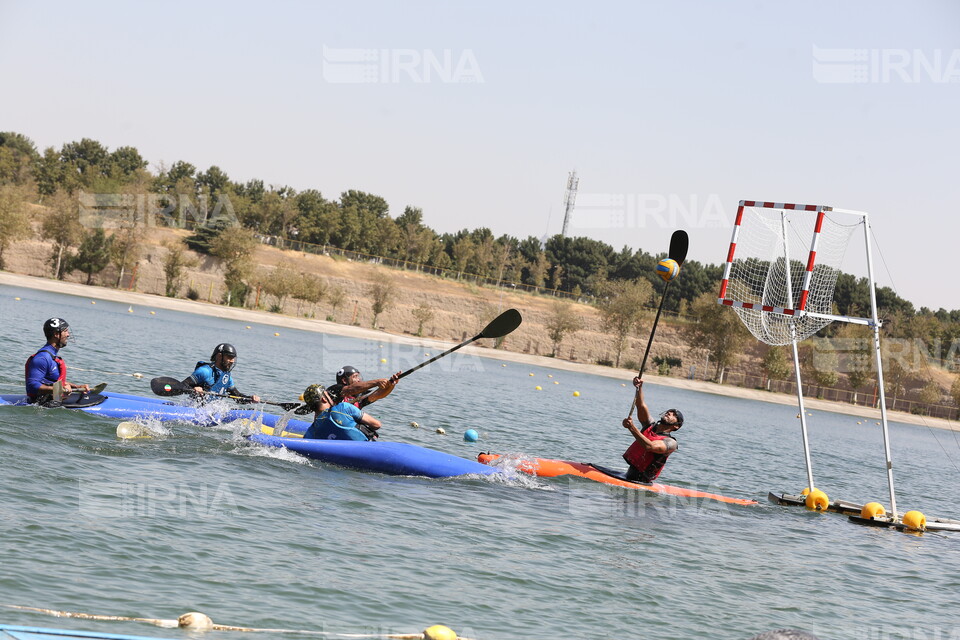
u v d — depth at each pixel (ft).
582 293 552.82
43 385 52.01
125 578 27.78
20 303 183.62
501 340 397.60
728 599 35.06
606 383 265.13
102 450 45.34
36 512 33.04
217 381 58.44
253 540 34.04
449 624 27.89
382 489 47.09
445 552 36.47
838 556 46.16
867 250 60.03
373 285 391.65
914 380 350.02
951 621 35.91
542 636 27.96
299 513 39.24
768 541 47.80
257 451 51.13
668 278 56.65
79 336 121.08
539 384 196.24
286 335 252.83
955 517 70.85
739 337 349.41
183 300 330.75
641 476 58.70
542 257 545.85
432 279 456.45
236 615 26.07
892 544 51.62
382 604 28.89
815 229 59.26
